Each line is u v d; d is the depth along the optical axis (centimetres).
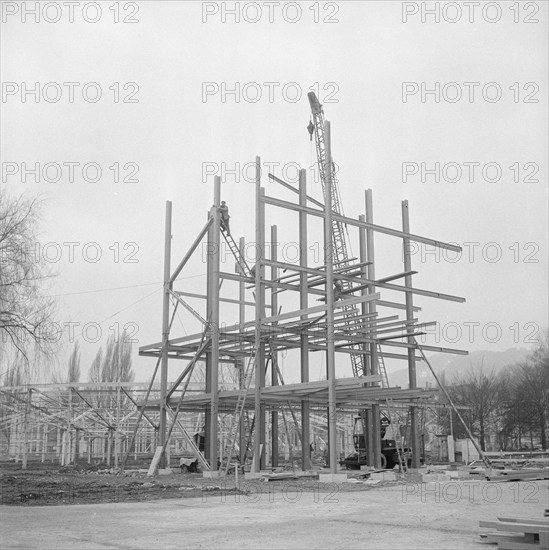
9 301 2716
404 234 3438
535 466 3716
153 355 3306
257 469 2731
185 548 967
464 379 9069
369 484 2366
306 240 3216
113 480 2586
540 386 6569
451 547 963
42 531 1150
